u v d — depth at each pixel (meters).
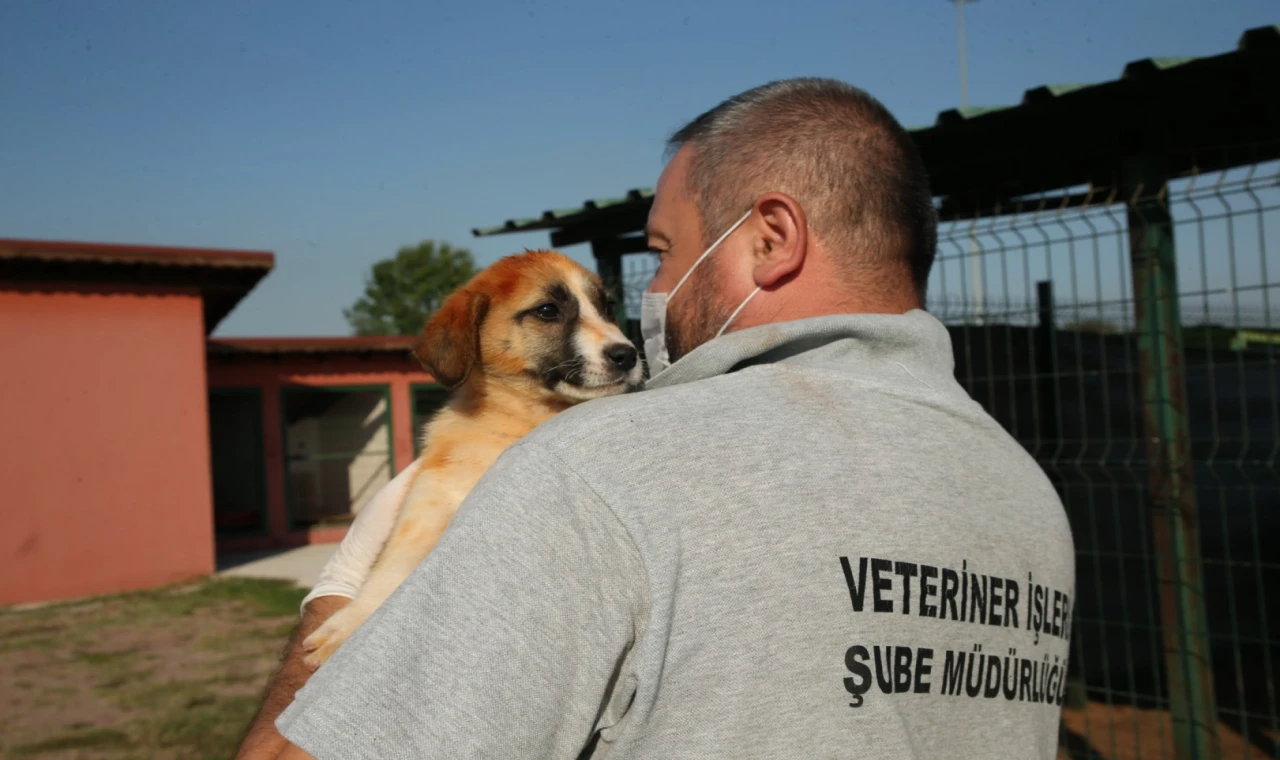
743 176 1.95
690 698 1.43
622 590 1.46
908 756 1.49
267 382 20.30
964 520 1.66
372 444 22.66
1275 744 5.73
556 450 1.53
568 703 1.43
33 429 14.71
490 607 1.45
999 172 6.07
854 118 1.94
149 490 15.50
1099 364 7.50
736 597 1.46
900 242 1.93
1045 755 1.78
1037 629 1.77
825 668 1.47
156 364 15.67
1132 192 5.21
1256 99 4.86
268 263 15.59
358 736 1.38
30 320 14.76
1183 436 5.04
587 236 6.89
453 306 3.44
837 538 1.52
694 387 1.65
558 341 3.45
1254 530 5.36
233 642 10.86
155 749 7.14
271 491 20.22
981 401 7.27
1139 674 7.31
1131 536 8.41
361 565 2.75
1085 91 4.80
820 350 1.79
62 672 9.60
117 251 14.54
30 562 14.50
